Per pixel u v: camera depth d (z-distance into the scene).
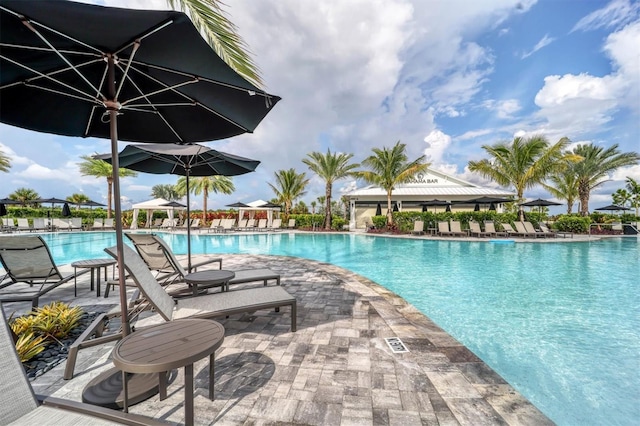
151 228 24.98
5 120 2.78
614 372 2.95
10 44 1.96
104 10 1.52
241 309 2.91
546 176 16.47
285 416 1.87
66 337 3.12
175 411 1.92
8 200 18.83
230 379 2.29
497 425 1.76
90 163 23.56
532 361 3.18
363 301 4.38
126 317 2.33
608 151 21.69
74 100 3.02
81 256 12.06
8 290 4.96
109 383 2.14
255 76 3.41
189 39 1.89
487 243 13.99
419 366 2.46
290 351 2.76
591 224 19.38
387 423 1.79
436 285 6.59
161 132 3.64
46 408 1.37
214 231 22.14
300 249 13.96
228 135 3.46
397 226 19.14
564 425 2.24
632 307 4.92
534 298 5.50
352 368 2.44
